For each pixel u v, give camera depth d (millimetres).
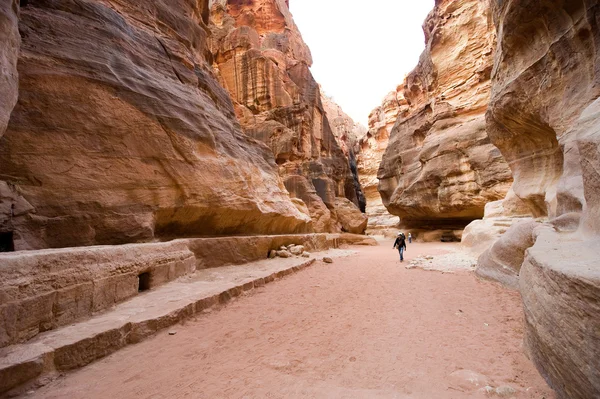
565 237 4609
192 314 5434
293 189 26797
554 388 2881
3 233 5766
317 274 10125
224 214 10688
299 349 4125
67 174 6887
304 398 2920
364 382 3229
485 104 25094
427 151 27734
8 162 6176
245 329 4918
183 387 3158
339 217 31844
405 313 5711
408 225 35250
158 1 12031
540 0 7293
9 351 3234
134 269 5961
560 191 5906
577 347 2408
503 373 3328
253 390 3084
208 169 10227
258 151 16625
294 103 31844
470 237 16328
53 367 3342
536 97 8398
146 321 4531
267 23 39812
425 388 3070
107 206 7418
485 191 22828
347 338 4508
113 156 7742
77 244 6824
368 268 11500
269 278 8562
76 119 7184
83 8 8148
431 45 29875
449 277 9117
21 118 6430
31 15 7082
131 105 8305
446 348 4066
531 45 8438
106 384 3223
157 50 10539
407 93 36625
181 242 8336
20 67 6520
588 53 6566
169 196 8883
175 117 9461
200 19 15961
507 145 11672
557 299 2838
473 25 26891
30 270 3857
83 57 7598
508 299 6328
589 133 4055
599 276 2367
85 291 4637
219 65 32562
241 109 30328
